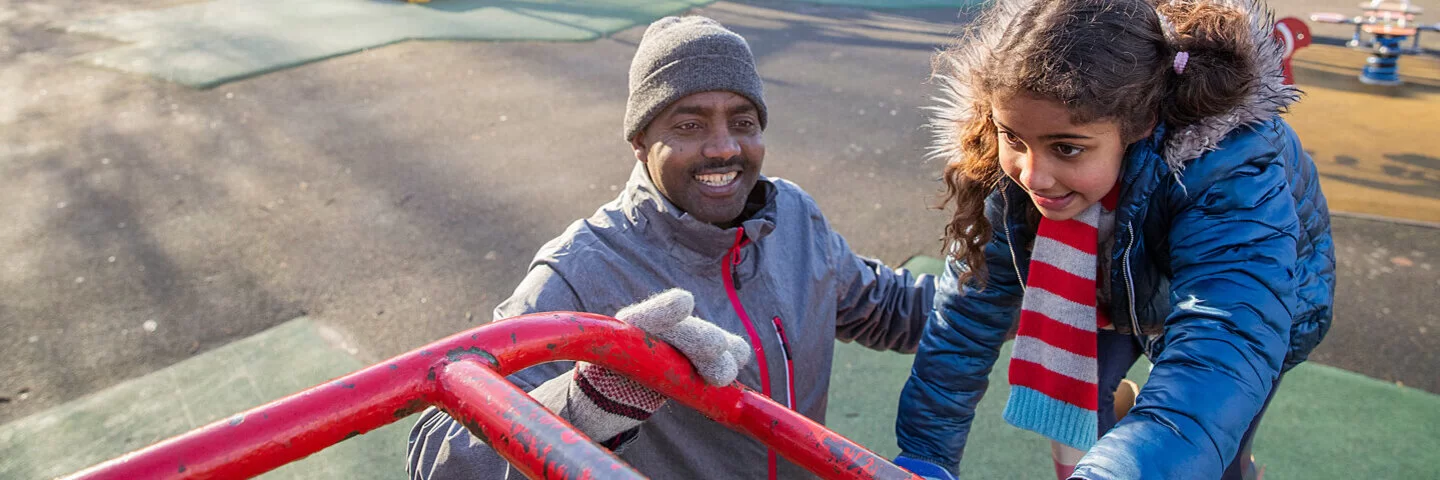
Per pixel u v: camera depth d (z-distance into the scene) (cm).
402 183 577
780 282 171
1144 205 132
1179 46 123
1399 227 503
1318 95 759
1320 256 153
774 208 168
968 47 140
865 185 562
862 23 1009
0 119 710
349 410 87
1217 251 122
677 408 159
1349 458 305
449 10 1040
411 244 493
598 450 80
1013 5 128
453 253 483
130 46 894
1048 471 297
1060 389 154
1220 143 126
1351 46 909
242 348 398
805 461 110
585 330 103
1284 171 129
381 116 705
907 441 179
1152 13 122
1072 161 124
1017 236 157
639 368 107
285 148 641
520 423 83
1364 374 361
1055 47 117
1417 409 332
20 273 475
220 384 371
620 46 909
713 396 114
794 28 981
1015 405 161
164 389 369
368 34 928
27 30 965
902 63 845
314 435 86
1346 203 538
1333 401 337
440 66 832
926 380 175
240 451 82
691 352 111
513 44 905
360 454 315
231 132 675
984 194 157
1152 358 162
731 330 161
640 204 161
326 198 555
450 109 720
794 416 113
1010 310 170
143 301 441
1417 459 304
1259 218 122
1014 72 119
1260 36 126
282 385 370
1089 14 119
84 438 339
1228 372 109
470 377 90
